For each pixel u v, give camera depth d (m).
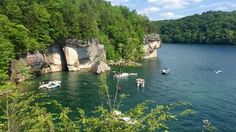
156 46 169.88
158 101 68.31
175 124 51.38
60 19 109.19
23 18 98.56
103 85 18.17
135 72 108.06
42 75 99.19
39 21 102.50
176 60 153.12
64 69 112.31
